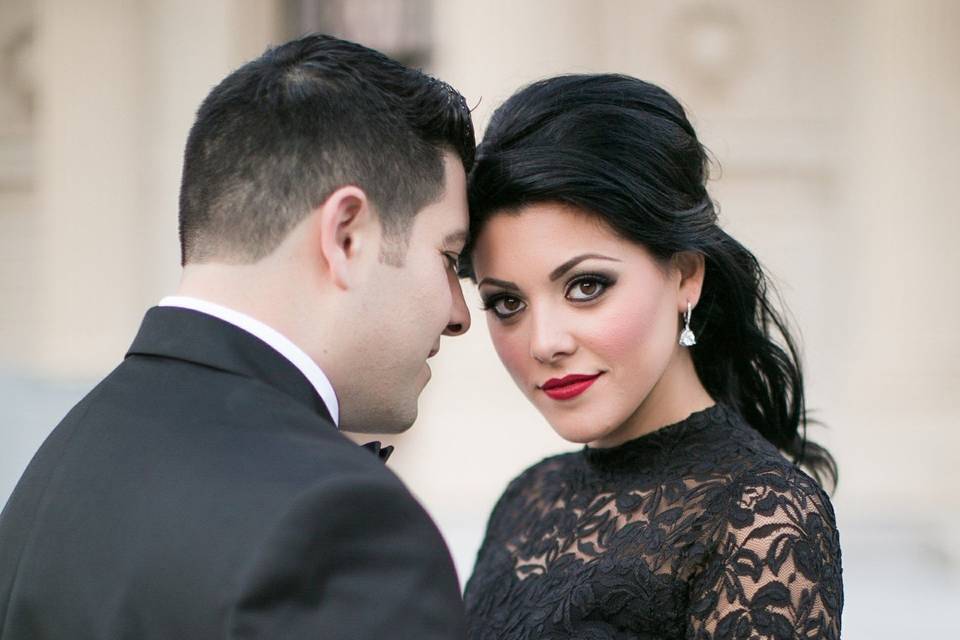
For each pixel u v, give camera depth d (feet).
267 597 5.37
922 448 26.81
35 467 6.61
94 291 30.50
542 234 7.65
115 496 6.07
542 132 7.77
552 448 26.53
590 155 7.58
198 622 5.49
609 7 28.45
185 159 6.75
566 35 26.86
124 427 6.33
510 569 8.68
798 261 28.81
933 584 22.66
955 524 25.04
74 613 5.94
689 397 8.43
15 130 32.65
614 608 7.66
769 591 7.06
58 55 30.53
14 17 32.35
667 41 28.66
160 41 30.37
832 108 28.86
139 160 30.53
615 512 8.22
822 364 28.55
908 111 27.81
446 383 26.91
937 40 27.81
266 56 6.86
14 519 6.49
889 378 27.43
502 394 26.86
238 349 6.36
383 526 5.69
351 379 6.73
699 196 8.08
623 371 7.79
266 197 6.44
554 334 7.72
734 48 28.73
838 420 27.35
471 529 24.85
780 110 28.86
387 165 6.65
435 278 6.90
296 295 6.46
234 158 6.50
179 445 6.09
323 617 5.42
